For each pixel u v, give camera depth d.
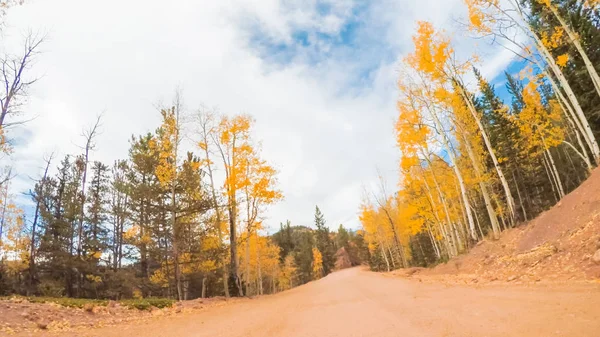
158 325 10.51
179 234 18.64
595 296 5.64
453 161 18.70
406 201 29.45
